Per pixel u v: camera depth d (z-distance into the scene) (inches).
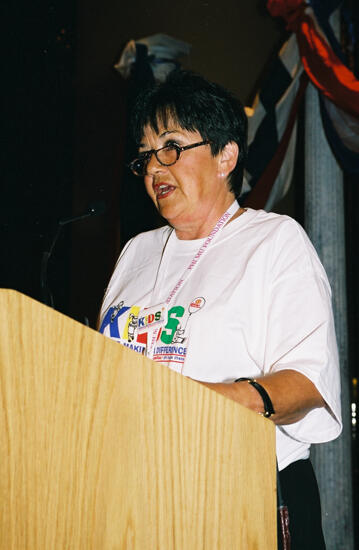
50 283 201.6
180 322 68.5
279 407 56.2
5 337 40.0
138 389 42.9
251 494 46.4
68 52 215.9
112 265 199.8
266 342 65.9
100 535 40.8
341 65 189.3
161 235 80.6
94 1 218.7
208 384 55.1
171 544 42.9
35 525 39.4
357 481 188.5
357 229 203.0
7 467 39.4
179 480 43.7
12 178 207.2
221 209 74.6
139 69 196.9
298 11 193.6
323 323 64.1
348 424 183.5
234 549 45.2
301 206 199.9
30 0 215.3
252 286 67.8
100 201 72.1
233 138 74.0
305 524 64.4
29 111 211.5
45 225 206.4
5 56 212.1
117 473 41.7
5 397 39.7
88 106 211.6
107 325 74.6
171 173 72.3
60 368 40.8
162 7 212.7
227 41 210.1
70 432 40.7
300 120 201.0
